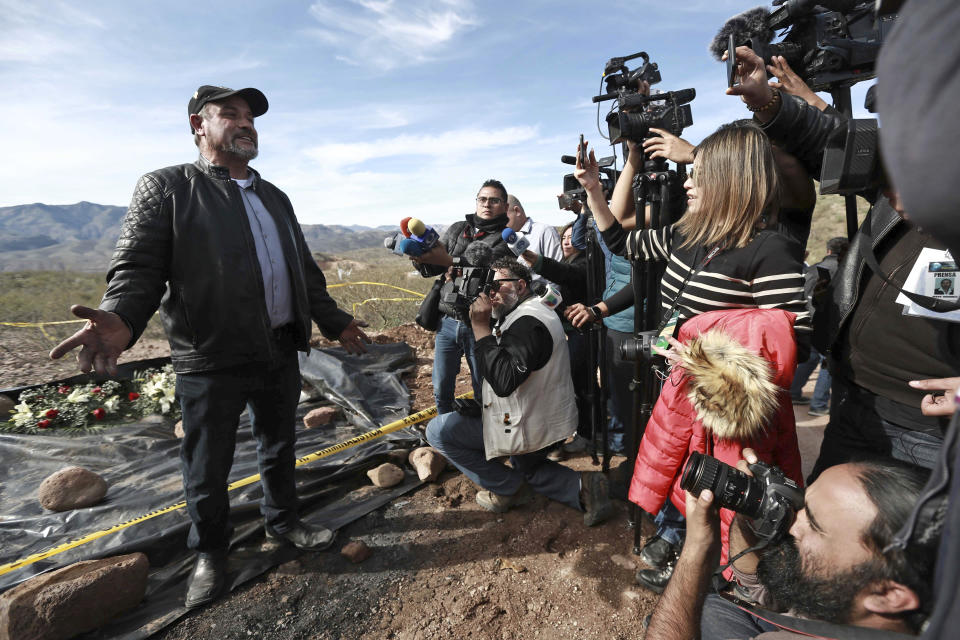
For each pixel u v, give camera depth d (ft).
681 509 6.38
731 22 7.62
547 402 8.85
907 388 4.99
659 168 7.80
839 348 5.70
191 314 7.26
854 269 5.47
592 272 10.43
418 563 8.80
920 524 2.27
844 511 2.82
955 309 4.42
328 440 13.61
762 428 5.08
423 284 41.60
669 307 6.70
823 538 2.90
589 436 12.66
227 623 7.57
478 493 10.68
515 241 10.76
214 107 7.50
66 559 8.50
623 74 8.54
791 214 7.06
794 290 5.53
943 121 1.25
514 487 9.97
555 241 13.87
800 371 15.87
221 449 7.78
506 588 8.08
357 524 9.94
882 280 5.08
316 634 7.36
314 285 9.48
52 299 38.81
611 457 12.16
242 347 7.55
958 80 1.23
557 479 9.76
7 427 13.99
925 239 4.71
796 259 5.64
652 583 7.79
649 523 9.53
